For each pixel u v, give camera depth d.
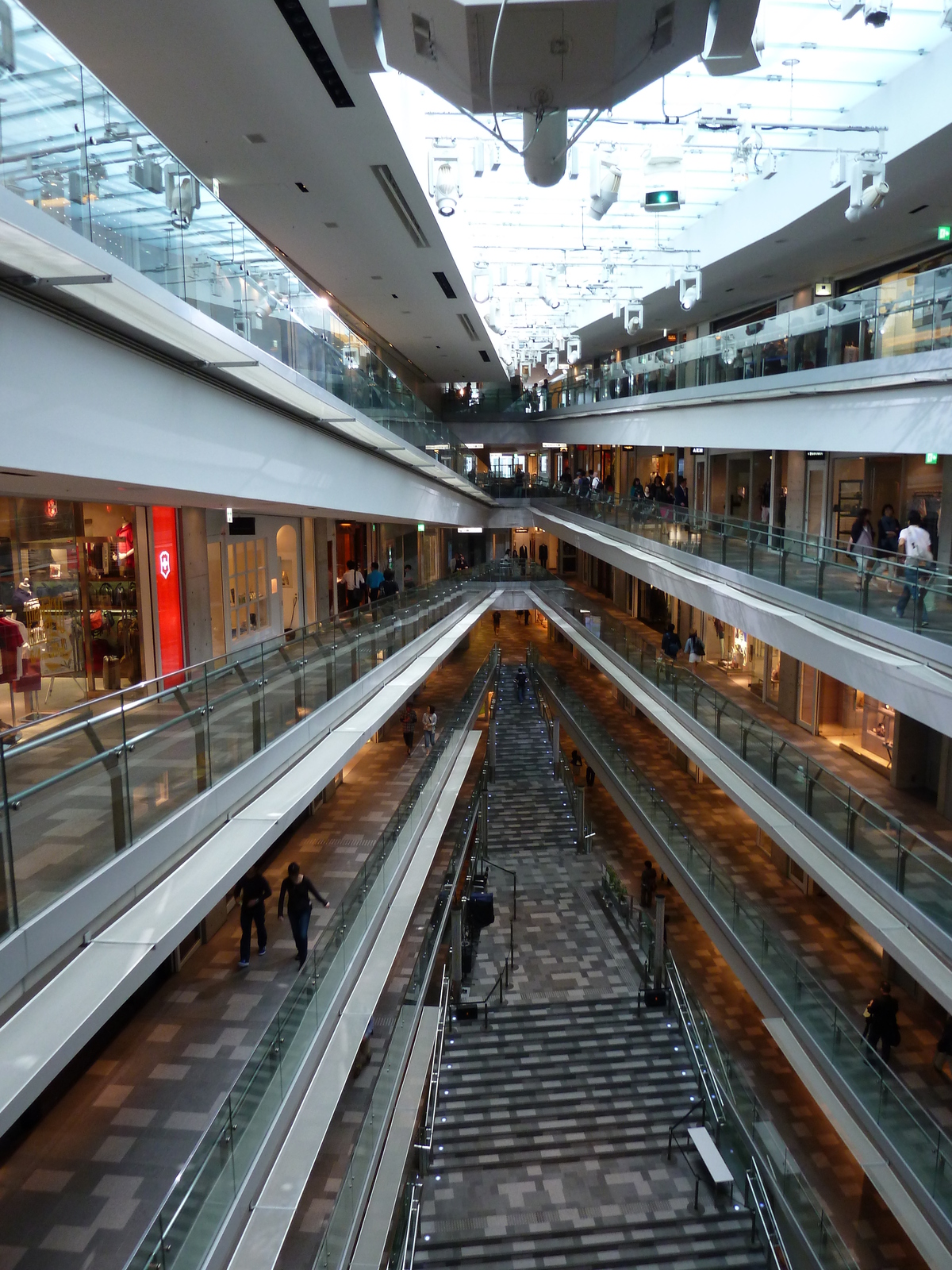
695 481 22.72
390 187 9.59
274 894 10.88
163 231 4.63
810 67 8.89
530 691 28.16
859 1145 7.92
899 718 11.93
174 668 10.47
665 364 15.93
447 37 1.91
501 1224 9.23
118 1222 5.79
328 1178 7.95
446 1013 12.37
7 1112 3.21
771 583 11.43
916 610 8.21
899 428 8.73
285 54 6.55
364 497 10.73
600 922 15.49
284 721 7.79
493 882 17.06
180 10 5.90
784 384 10.98
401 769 16.64
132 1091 7.07
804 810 10.34
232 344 5.34
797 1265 8.43
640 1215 9.36
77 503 8.63
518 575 28.67
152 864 4.95
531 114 2.38
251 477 6.80
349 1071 6.77
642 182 12.18
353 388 9.06
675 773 18.69
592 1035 12.38
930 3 7.41
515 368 26.12
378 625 12.15
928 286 8.13
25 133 3.29
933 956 7.66
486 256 14.94
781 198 11.39
